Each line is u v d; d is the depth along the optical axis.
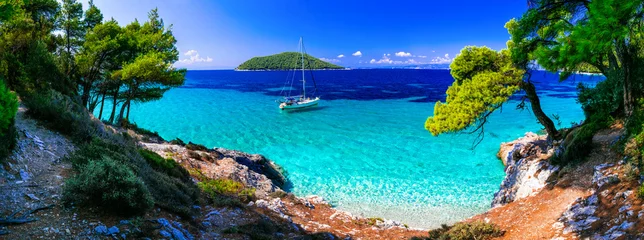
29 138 13.02
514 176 21.12
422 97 97.25
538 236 11.84
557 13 16.53
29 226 8.36
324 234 14.73
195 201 15.30
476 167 30.53
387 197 24.03
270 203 18.75
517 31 17.53
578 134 17.06
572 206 12.64
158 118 58.09
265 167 29.50
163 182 14.25
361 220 18.92
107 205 9.84
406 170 30.11
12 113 10.03
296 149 37.91
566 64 12.98
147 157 17.42
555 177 16.14
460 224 14.55
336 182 27.27
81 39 32.56
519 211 14.76
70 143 14.49
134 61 32.56
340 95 105.81
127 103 33.88
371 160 33.34
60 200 9.82
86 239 8.43
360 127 51.38
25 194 9.70
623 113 17.62
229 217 14.32
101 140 15.26
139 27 39.19
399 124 53.81
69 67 29.25
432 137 43.44
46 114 15.38
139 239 9.15
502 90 19.00
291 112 68.00
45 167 11.74
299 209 19.36
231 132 47.28
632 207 10.20
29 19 24.36
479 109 19.53
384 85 155.50
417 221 20.25
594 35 10.24
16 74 20.11
